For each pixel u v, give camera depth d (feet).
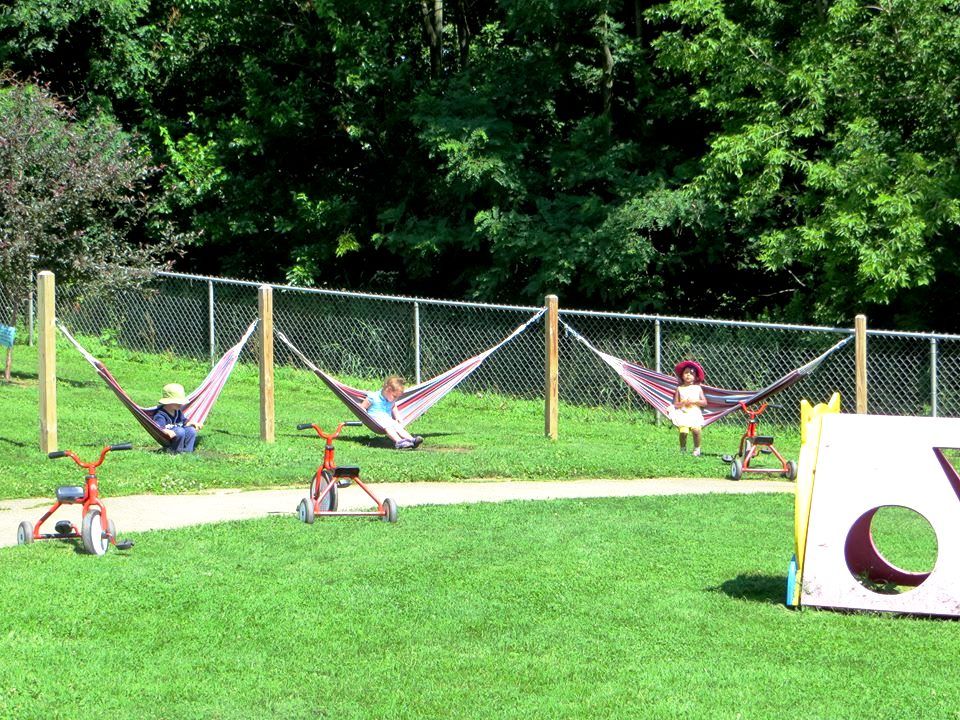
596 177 77.97
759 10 74.13
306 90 90.38
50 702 19.74
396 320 84.64
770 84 70.69
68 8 86.69
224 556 29.76
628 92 87.04
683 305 84.64
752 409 57.57
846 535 25.61
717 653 22.54
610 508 37.42
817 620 24.76
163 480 40.57
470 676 21.16
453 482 44.09
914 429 25.95
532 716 19.27
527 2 78.07
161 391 64.23
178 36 94.12
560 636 23.56
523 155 83.61
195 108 98.22
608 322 81.30
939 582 25.02
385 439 52.90
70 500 30.07
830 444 26.27
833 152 67.31
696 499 39.45
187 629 23.71
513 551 30.81
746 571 29.12
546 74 82.02
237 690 20.40
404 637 23.43
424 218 90.12
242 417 57.26
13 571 27.71
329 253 89.20
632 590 26.99
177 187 85.97
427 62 96.68
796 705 19.80
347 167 94.94
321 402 66.08
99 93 92.84
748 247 78.18
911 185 61.72
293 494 40.06
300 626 24.00
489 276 79.66
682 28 77.61
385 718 19.22
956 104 64.75
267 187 91.76
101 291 64.18
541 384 79.71
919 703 19.92
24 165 60.49
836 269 68.03
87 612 24.63
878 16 68.03
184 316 78.64
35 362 69.21
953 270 64.54
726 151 69.36
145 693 20.21
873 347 70.28
